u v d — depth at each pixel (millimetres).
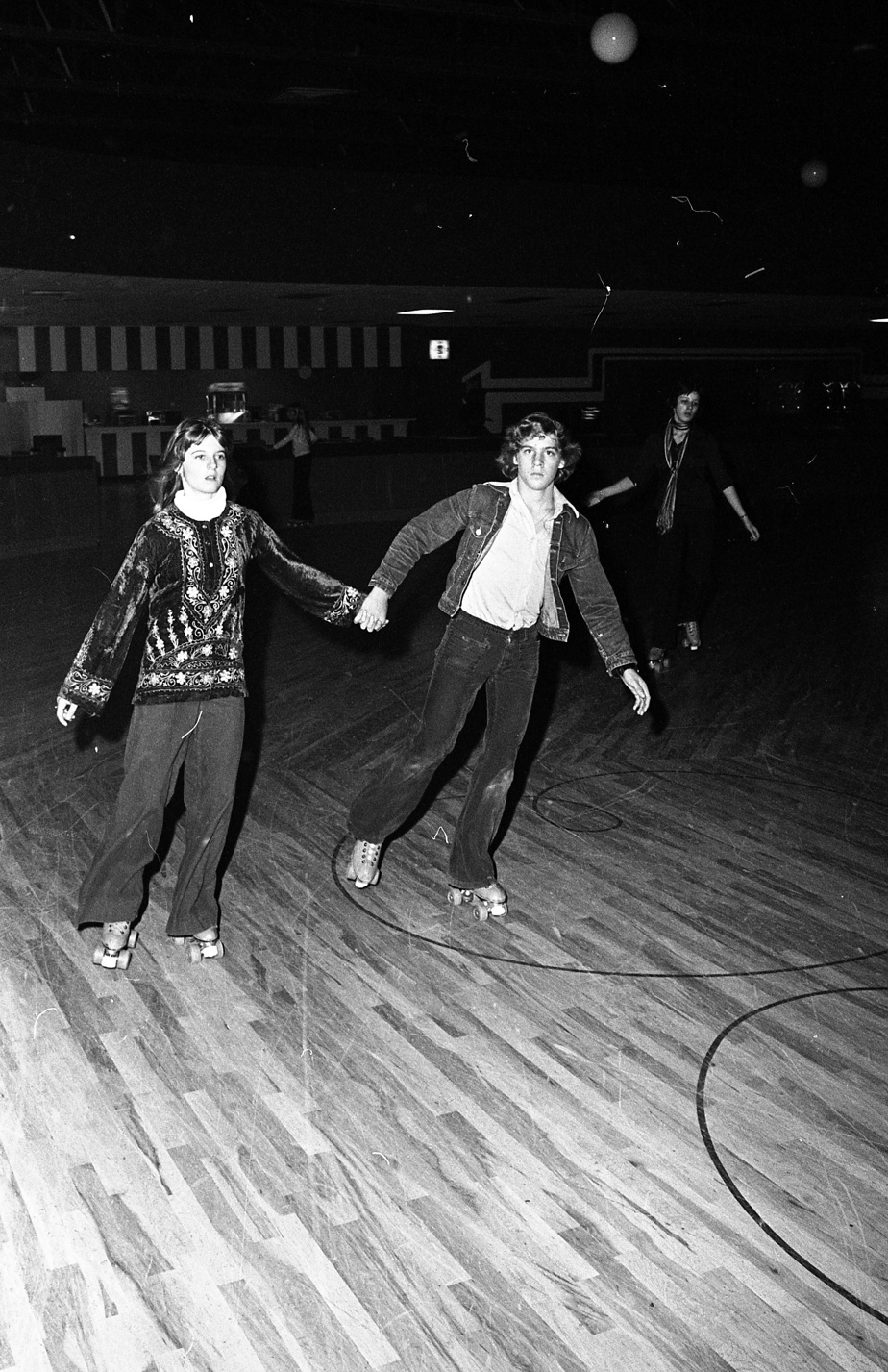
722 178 12766
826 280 11914
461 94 10609
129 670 6875
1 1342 2072
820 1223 2414
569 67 9492
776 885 4098
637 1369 2049
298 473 14914
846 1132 2719
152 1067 2908
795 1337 2121
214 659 3193
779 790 5094
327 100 10180
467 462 16453
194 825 3320
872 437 18625
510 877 4129
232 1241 2324
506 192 10570
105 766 5223
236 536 3199
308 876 4074
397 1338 2100
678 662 7586
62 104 10805
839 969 3500
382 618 3428
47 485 12398
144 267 9352
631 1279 2252
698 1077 2926
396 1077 2893
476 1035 3090
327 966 3439
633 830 4598
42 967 3396
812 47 9367
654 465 7328
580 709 6387
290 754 5469
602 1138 2672
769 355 21766
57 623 8539
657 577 7312
